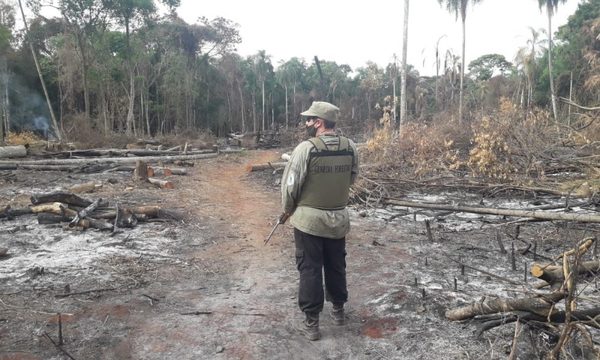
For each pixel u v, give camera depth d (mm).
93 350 3143
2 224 6402
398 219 7168
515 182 9172
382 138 12078
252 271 4777
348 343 3279
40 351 3105
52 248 5375
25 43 34750
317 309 3297
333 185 3264
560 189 8617
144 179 10492
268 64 60188
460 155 11797
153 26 35688
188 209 7773
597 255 4906
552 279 3100
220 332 3424
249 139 28703
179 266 4871
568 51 35094
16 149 15211
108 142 22797
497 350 3059
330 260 3432
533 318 3057
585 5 37938
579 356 2904
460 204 7492
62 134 26203
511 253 5266
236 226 6766
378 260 5078
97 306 3812
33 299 3924
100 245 5523
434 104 38219
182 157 16453
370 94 52625
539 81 37500
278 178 12062
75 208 6816
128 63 35469
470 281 4391
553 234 6000
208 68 51375
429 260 5074
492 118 11625
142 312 3732
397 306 3822
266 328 3488
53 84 36312
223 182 11648
